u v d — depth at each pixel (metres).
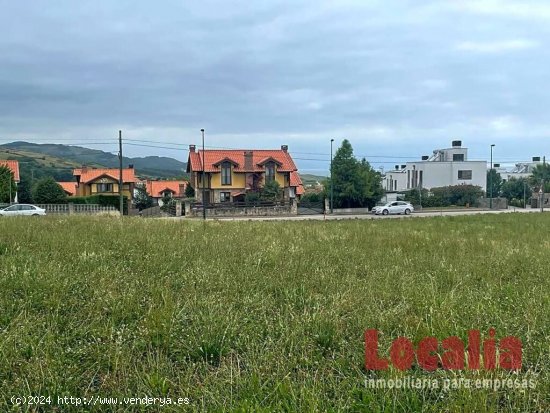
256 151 57.19
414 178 78.31
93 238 9.05
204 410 2.72
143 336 3.80
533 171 79.19
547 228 18.14
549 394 2.88
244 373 3.23
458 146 80.12
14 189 47.38
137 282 5.39
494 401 2.77
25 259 6.48
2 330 3.74
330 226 17.00
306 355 3.50
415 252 8.88
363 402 2.85
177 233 10.80
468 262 7.55
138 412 2.81
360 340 3.80
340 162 51.12
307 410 2.69
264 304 4.79
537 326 3.99
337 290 5.34
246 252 7.95
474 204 62.31
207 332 3.79
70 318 4.15
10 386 2.93
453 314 4.26
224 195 54.69
